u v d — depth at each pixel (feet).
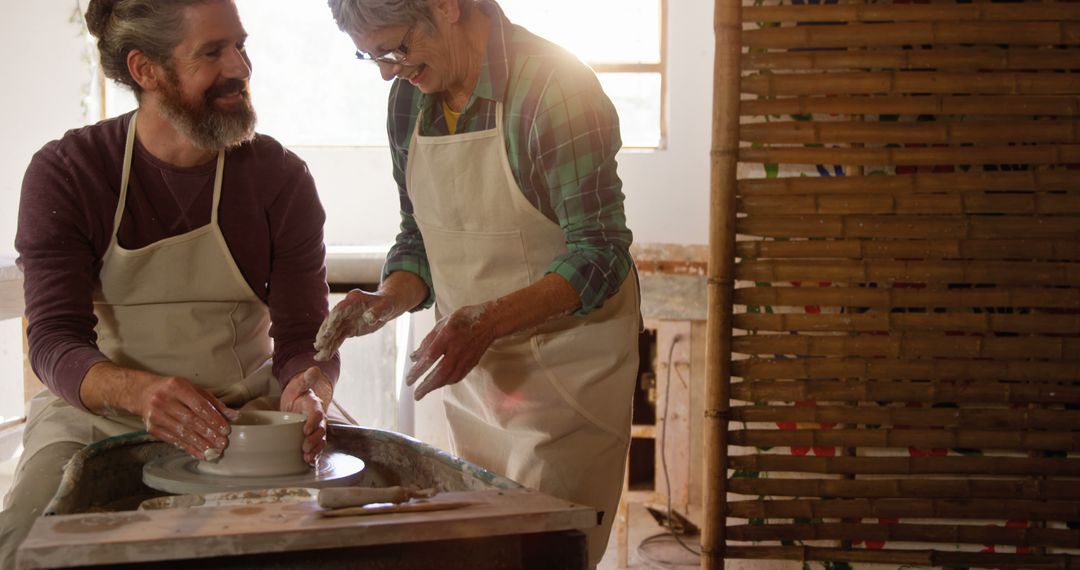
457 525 3.75
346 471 5.23
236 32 5.81
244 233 6.43
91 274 6.18
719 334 7.76
